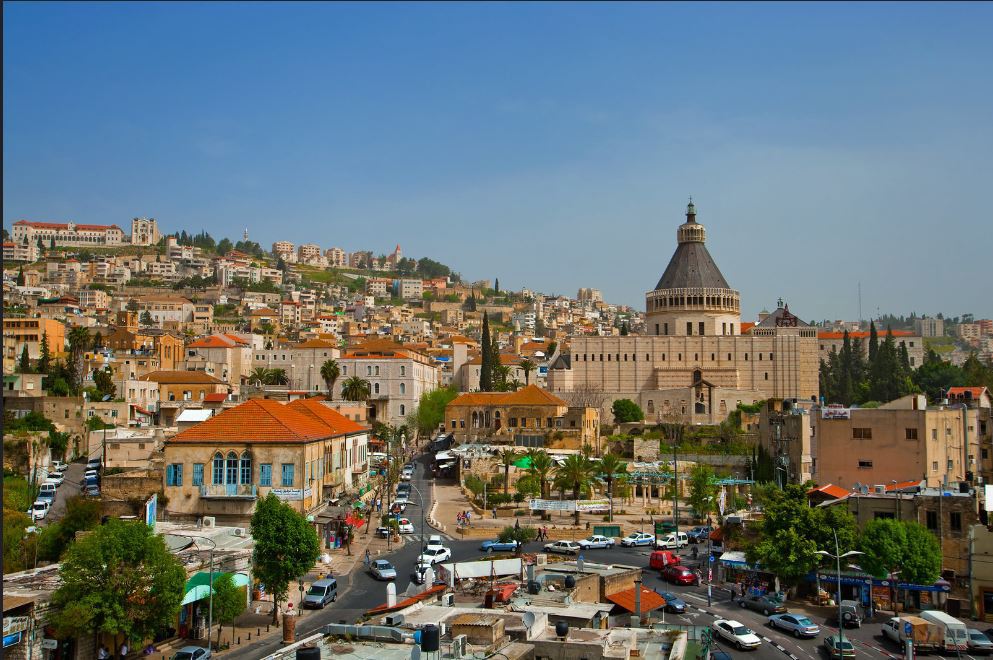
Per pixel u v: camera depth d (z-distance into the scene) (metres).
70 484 148.88
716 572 105.69
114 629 66.62
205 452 108.62
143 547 69.44
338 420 139.50
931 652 77.75
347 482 134.00
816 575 97.06
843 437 138.88
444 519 139.62
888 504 99.31
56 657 67.50
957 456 137.88
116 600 67.56
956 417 138.50
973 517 94.44
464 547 118.31
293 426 112.50
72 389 197.75
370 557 110.25
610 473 147.25
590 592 66.62
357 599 90.31
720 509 134.50
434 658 41.81
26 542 97.25
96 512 103.81
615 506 152.75
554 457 168.75
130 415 190.12
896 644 79.69
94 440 168.38
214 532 94.69
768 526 98.69
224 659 70.69
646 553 118.12
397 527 122.12
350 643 45.69
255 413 112.38
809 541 94.69
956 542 94.88
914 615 86.75
